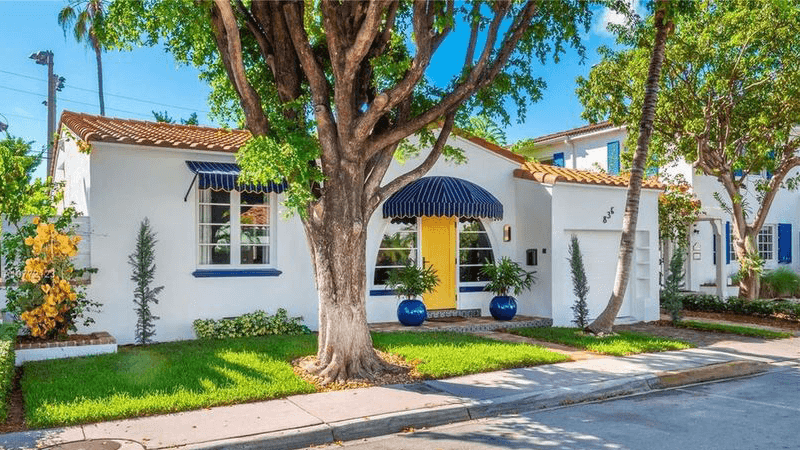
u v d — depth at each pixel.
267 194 14.18
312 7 11.59
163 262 12.84
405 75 10.20
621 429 7.74
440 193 14.73
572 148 25.97
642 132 14.46
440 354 11.29
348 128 9.85
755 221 19.72
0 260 11.61
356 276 10.16
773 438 7.32
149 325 12.52
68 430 7.25
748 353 12.70
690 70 18.12
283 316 13.64
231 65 9.89
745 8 16.45
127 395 8.41
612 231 17.44
